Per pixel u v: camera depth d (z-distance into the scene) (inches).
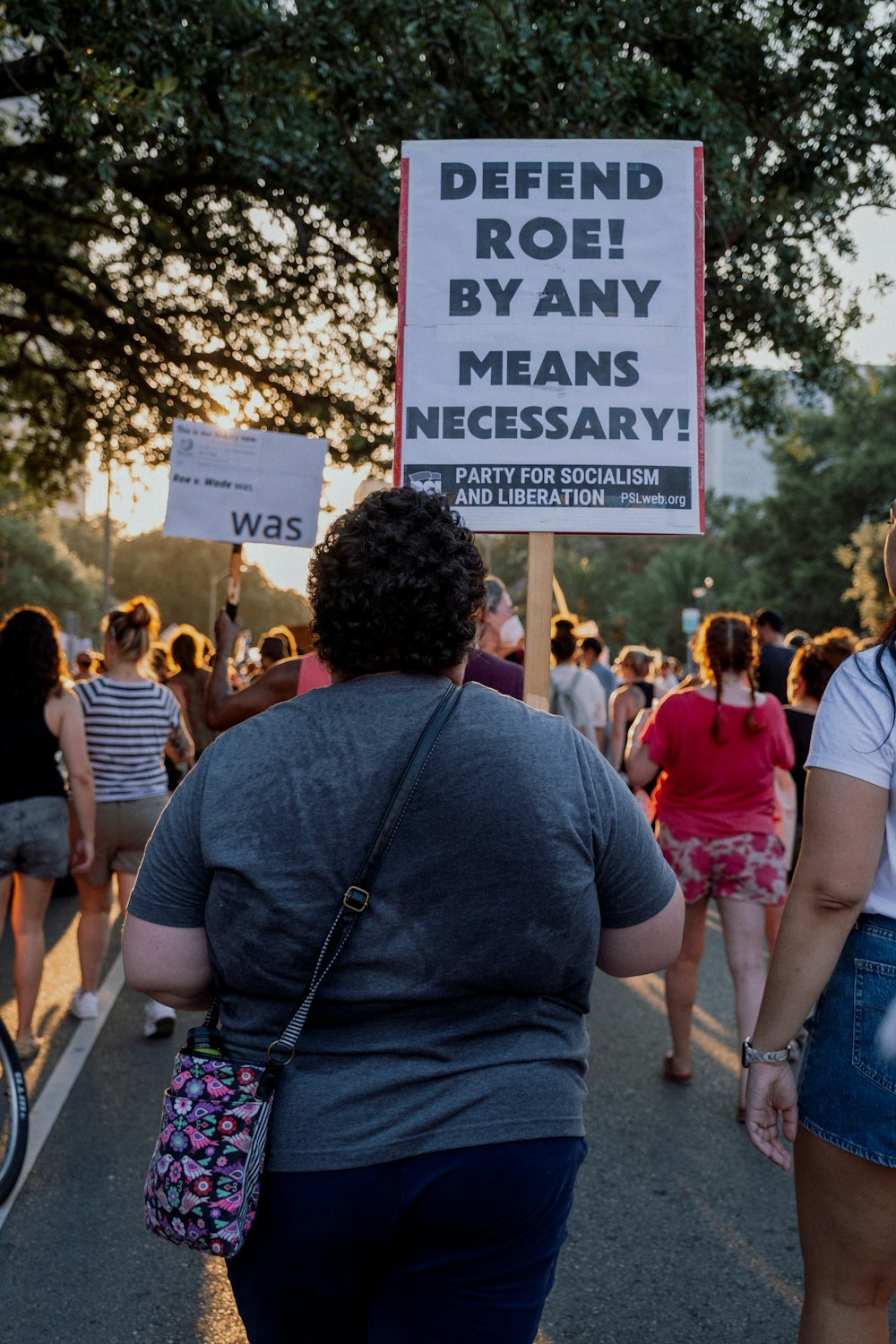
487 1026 69.2
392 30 365.7
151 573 3922.2
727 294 463.5
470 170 149.5
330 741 70.9
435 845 68.0
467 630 75.5
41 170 499.2
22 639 213.0
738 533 2084.2
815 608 1964.8
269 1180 67.3
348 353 520.7
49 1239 153.9
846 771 81.4
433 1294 68.0
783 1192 168.2
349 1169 66.3
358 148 413.7
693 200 149.3
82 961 248.7
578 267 148.7
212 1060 68.6
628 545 3398.1
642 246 149.0
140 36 331.6
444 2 360.2
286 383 525.3
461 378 148.7
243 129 391.5
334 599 74.4
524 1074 68.7
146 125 340.8
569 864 69.3
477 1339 67.9
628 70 374.6
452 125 383.2
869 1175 81.8
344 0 356.8
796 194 426.3
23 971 219.9
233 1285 72.7
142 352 558.6
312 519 235.9
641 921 74.5
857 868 81.2
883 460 1883.6
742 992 197.5
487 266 149.1
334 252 480.4
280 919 67.8
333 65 372.2
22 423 762.8
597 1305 137.8
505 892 68.0
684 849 200.1
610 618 3078.2
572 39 364.8
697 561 2731.3
